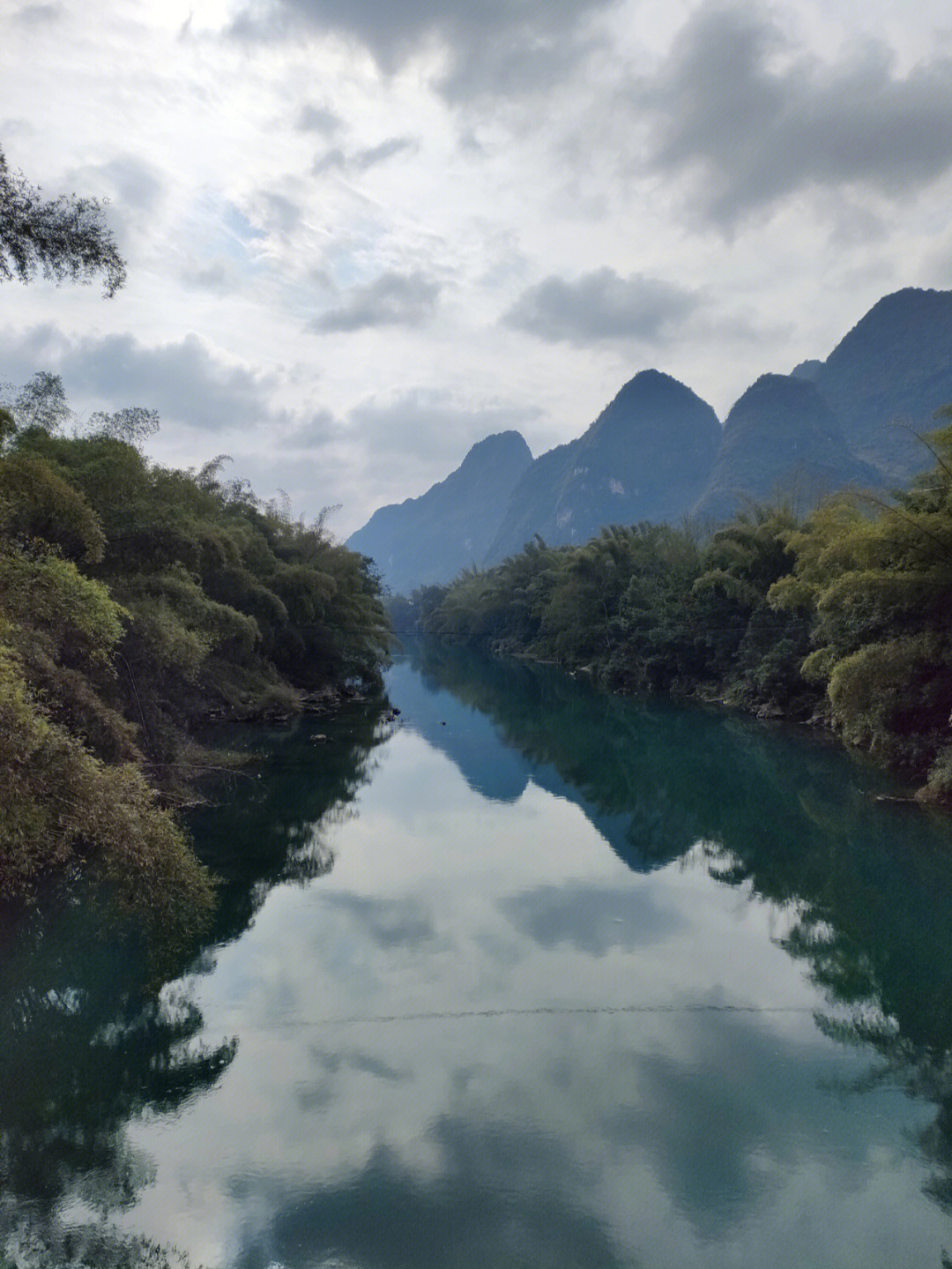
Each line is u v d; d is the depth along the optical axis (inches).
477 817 830.5
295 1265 250.1
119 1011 418.3
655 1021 410.9
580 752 1221.7
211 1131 319.9
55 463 714.8
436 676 2689.5
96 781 409.1
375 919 546.6
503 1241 261.6
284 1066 366.0
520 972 466.9
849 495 1318.9
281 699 1421.0
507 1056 375.9
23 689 396.2
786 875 649.0
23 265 346.3
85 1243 260.4
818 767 1060.5
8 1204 279.0
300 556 1706.4
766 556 1622.8
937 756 861.2
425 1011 418.6
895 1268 251.3
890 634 922.7
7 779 369.1
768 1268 250.8
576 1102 339.0
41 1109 335.6
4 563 498.0
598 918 554.6
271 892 596.7
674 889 614.9
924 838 732.0
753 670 1624.0
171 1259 253.1
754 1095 345.7
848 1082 357.1
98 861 530.6
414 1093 344.2
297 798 878.4
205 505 1181.7
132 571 813.2
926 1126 324.2
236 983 449.1
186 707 989.2
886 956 496.1
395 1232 261.4
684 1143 311.3
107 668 663.8
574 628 2679.6
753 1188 286.5
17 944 496.1
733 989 448.5
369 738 1309.1
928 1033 401.7
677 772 1069.1
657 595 2183.8
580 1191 284.5
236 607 1295.5
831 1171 297.1
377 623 1904.5
